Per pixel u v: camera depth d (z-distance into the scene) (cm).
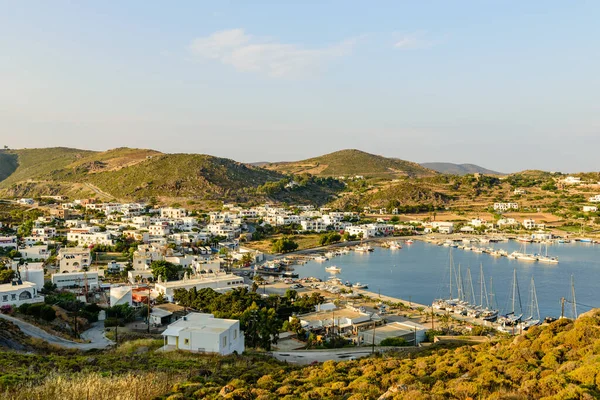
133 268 16150
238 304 10219
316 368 4747
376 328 10269
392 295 14812
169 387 4225
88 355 6303
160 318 10019
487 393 3100
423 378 3644
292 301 12544
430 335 9806
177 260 16738
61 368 4938
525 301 13750
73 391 3869
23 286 10125
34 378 4266
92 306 10544
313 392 3581
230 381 4362
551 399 2806
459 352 4656
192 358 5966
